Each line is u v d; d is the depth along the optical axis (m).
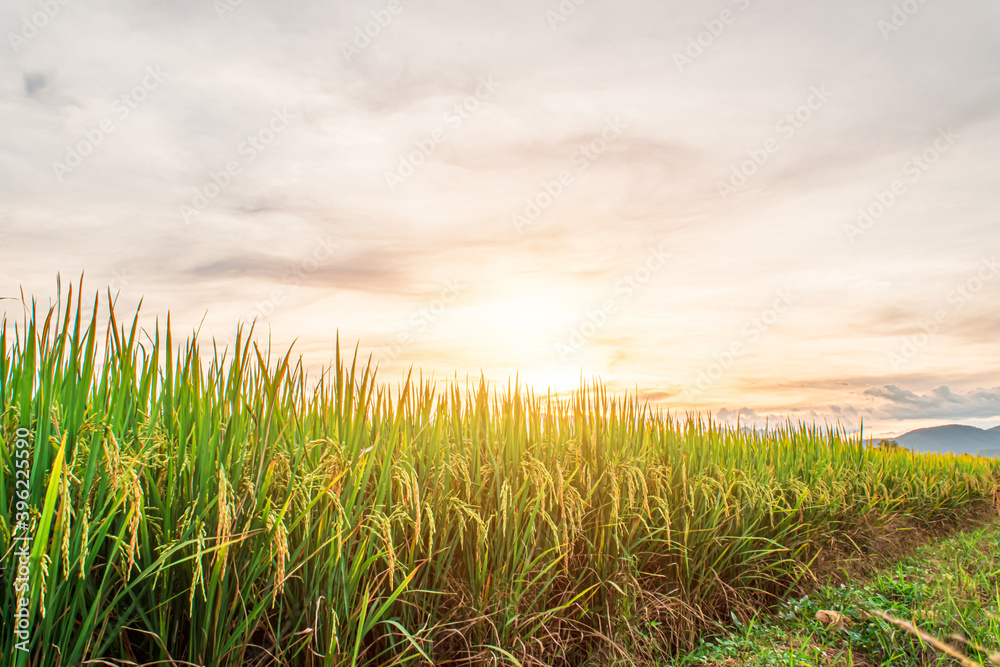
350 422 3.43
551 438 4.84
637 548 4.53
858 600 5.13
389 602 2.75
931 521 8.98
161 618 2.33
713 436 6.94
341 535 2.65
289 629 2.74
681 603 4.30
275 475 2.70
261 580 2.65
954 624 4.30
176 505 2.46
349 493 2.90
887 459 9.99
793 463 7.21
